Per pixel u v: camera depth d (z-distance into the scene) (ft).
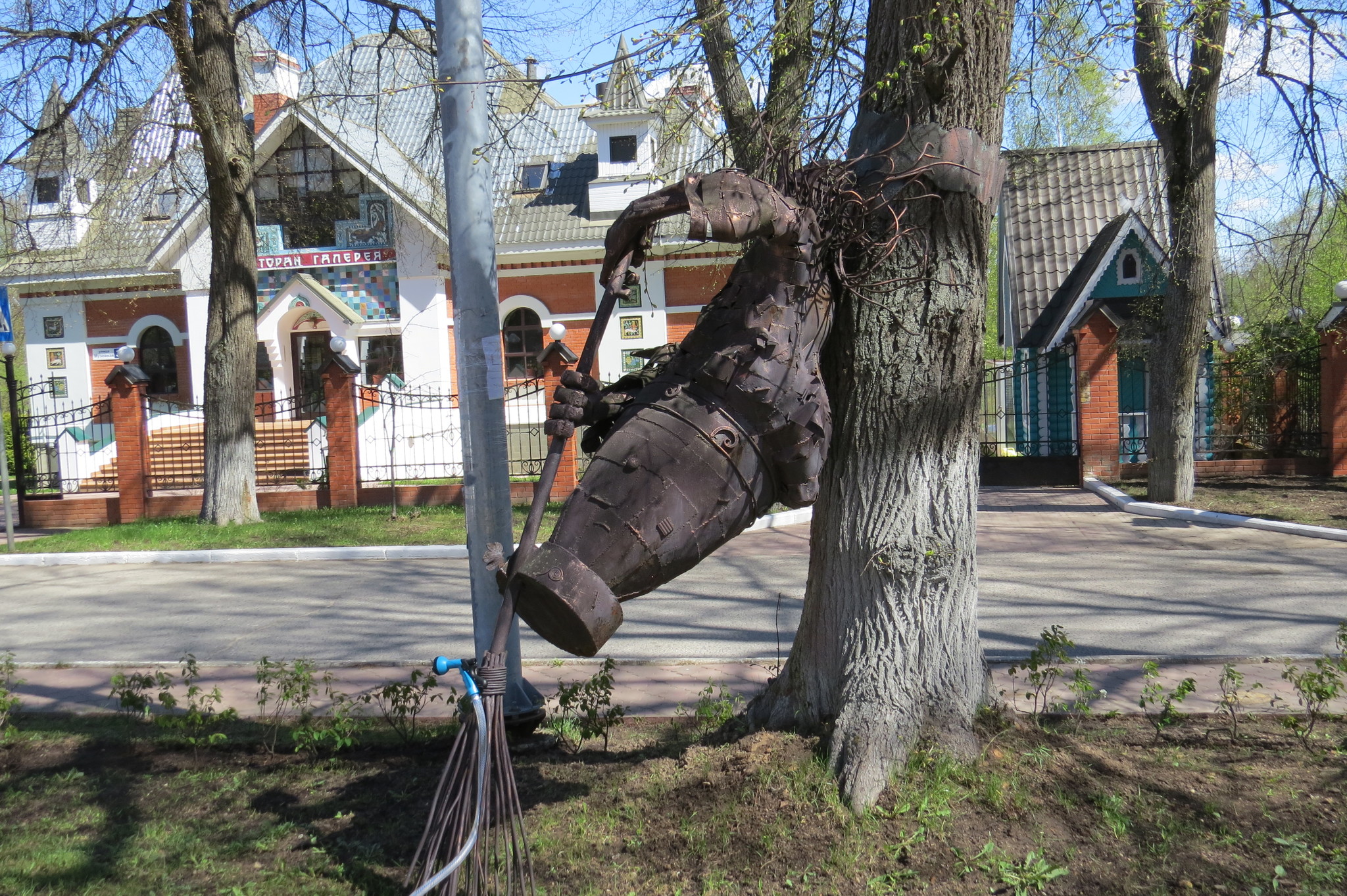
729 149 21.11
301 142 76.59
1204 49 36.50
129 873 11.98
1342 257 58.08
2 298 53.67
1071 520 42.04
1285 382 55.31
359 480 53.21
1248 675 19.25
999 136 13.12
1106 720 16.14
